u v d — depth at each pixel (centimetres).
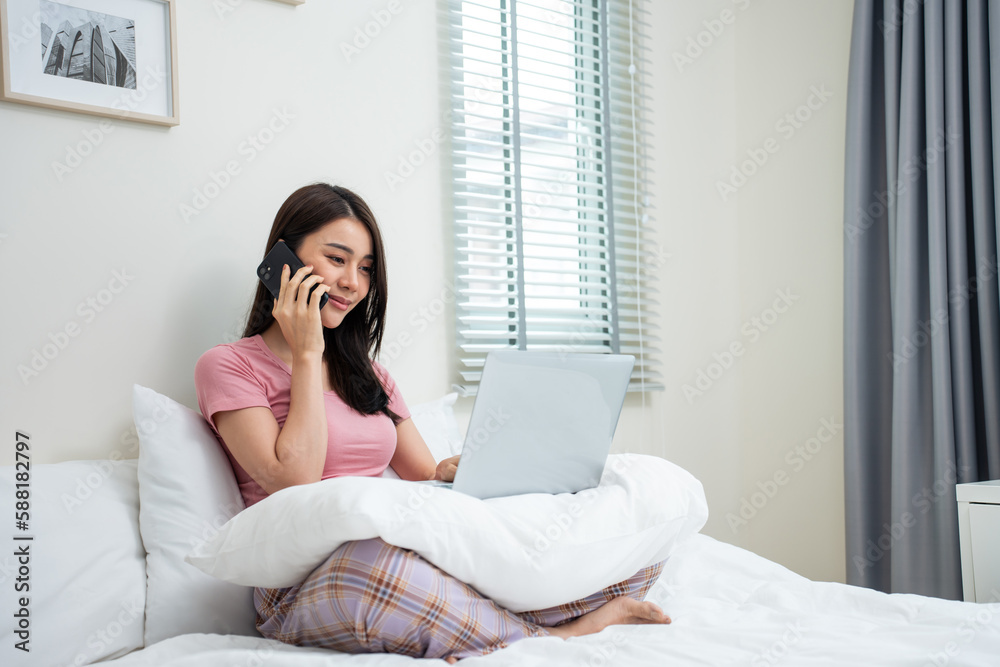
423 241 200
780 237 266
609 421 134
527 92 231
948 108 210
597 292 244
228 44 167
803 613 117
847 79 246
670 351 256
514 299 220
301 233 152
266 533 107
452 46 209
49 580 117
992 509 159
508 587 109
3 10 138
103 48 149
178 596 124
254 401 137
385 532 101
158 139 156
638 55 254
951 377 208
